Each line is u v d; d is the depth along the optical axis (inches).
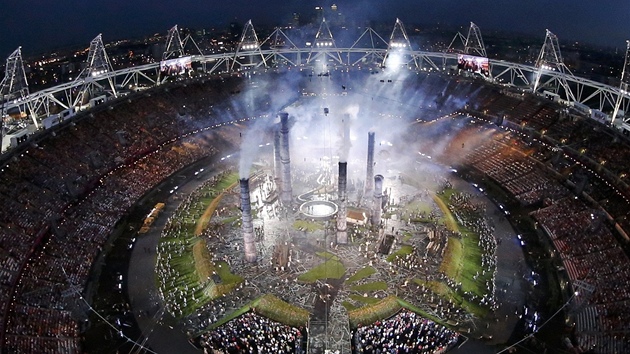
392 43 5930.1
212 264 3053.6
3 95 3814.0
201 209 3718.0
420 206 3764.8
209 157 4601.4
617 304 2433.6
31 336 2288.4
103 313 2610.7
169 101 5002.5
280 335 2470.5
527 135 4256.9
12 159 3383.4
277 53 6186.0
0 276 2551.7
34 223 3043.8
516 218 3484.3
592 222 3088.1
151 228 3425.2
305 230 3472.0
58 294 2630.4
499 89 5012.3
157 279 2901.1
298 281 2913.4
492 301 2682.1
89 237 3171.8
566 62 5915.4
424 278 2908.5
